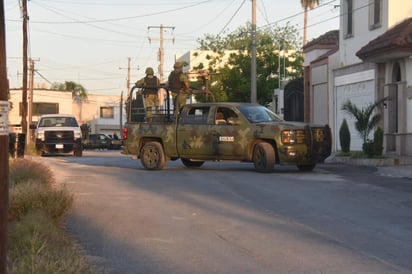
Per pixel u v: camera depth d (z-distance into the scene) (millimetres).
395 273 7352
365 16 25344
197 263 7867
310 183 15383
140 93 20875
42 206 9758
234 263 7855
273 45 48875
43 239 8031
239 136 18094
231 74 45375
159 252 8453
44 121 33312
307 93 33438
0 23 5406
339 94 27906
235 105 18578
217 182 15680
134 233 9672
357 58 26156
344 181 15789
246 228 10031
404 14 23438
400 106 22484
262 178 16469
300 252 8430
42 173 13977
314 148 17781
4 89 5402
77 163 23109
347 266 7672
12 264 6637
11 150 22219
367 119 21141
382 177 16750
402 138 22156
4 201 5391
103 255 8273
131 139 20062
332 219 10719
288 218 10836
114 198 13078
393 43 20828
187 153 19000
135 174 17969
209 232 9742
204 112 18906
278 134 17484
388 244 8867
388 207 11867
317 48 32500
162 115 19750
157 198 13086
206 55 50969
